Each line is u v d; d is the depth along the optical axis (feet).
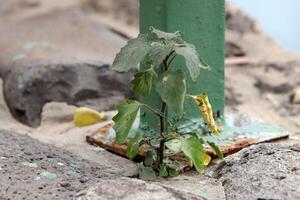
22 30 6.25
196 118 3.79
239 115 4.25
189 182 3.38
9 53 5.44
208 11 3.82
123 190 3.10
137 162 3.66
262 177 3.21
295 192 3.06
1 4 7.61
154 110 3.35
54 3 7.63
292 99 5.16
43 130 4.35
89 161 3.65
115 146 3.78
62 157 3.60
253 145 3.63
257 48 6.40
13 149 3.58
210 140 3.75
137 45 3.26
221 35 3.88
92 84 4.78
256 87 5.42
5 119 4.58
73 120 4.48
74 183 3.25
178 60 3.72
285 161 3.31
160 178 3.41
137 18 7.35
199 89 3.83
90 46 5.61
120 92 4.83
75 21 6.33
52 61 4.87
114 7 7.56
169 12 3.71
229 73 5.67
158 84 3.22
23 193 3.12
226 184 3.31
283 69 5.83
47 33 6.02
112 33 6.25
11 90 4.75
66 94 4.70
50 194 3.13
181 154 3.54
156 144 3.59
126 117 3.31
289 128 4.49
